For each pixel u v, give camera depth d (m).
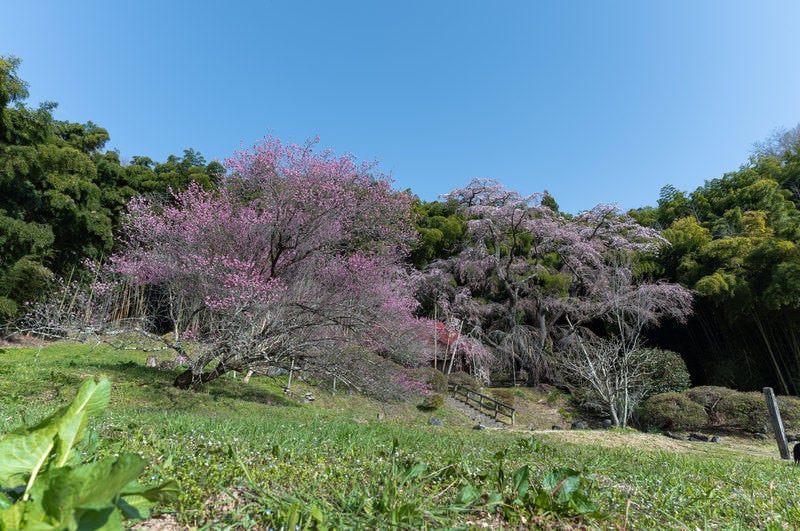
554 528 1.98
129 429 4.11
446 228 29.05
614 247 25.39
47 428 1.12
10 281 19.34
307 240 13.02
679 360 20.12
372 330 12.95
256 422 5.94
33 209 21.09
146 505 1.13
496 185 27.98
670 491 3.08
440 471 2.50
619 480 3.63
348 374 12.45
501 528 1.88
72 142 26.19
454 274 26.95
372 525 1.72
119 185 26.83
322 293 13.58
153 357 16.09
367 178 14.41
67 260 22.69
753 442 15.15
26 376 11.41
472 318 24.45
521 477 2.25
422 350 15.22
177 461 2.58
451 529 1.69
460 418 17.47
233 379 14.65
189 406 10.49
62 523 0.87
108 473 0.91
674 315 21.69
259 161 13.28
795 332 19.95
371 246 14.76
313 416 10.91
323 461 2.93
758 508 2.79
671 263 24.91
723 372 21.03
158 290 16.58
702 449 10.28
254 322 11.24
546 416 19.94
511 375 24.28
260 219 12.88
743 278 20.42
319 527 1.56
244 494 2.02
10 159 18.22
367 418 13.77
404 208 14.61
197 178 25.02
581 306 23.05
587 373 19.06
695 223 25.17
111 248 23.50
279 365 12.16
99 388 1.24
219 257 11.99
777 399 16.50
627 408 18.23
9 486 1.04
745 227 23.27
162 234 13.27
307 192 12.85
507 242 27.66
